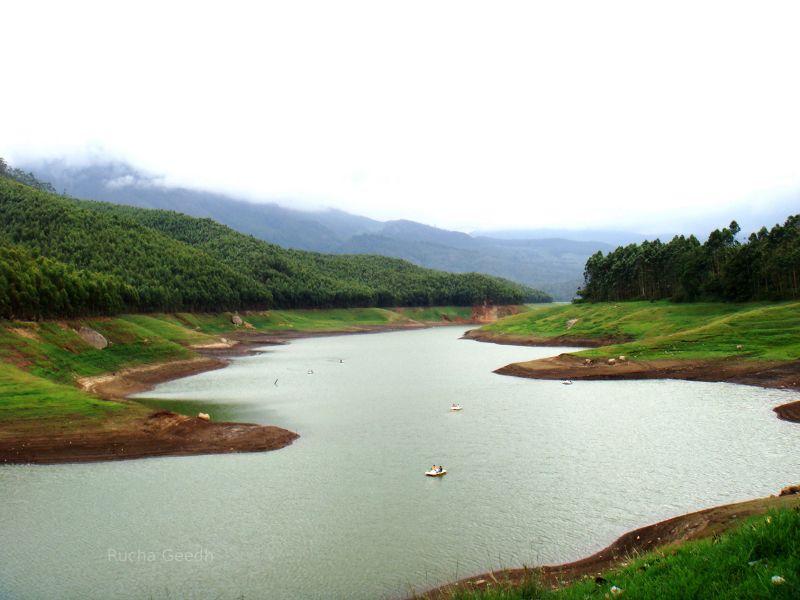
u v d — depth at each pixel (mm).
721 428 62406
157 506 41969
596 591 20266
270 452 56500
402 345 199875
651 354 113000
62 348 105062
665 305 174000
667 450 54000
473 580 30297
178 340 170875
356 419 71750
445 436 62062
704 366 102812
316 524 38250
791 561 15891
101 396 74938
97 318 131500
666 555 21906
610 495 42344
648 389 90500
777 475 45844
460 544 34875
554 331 189875
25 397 68312
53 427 60375
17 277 110500
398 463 52062
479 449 56281
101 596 29469
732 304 154875
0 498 43938
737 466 48406
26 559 33594
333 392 94688
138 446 57562
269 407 80750
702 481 44812
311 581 30797
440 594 28344
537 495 42844
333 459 53719
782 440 56750
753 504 32406
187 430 61781
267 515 40000
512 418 70875
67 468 51688
